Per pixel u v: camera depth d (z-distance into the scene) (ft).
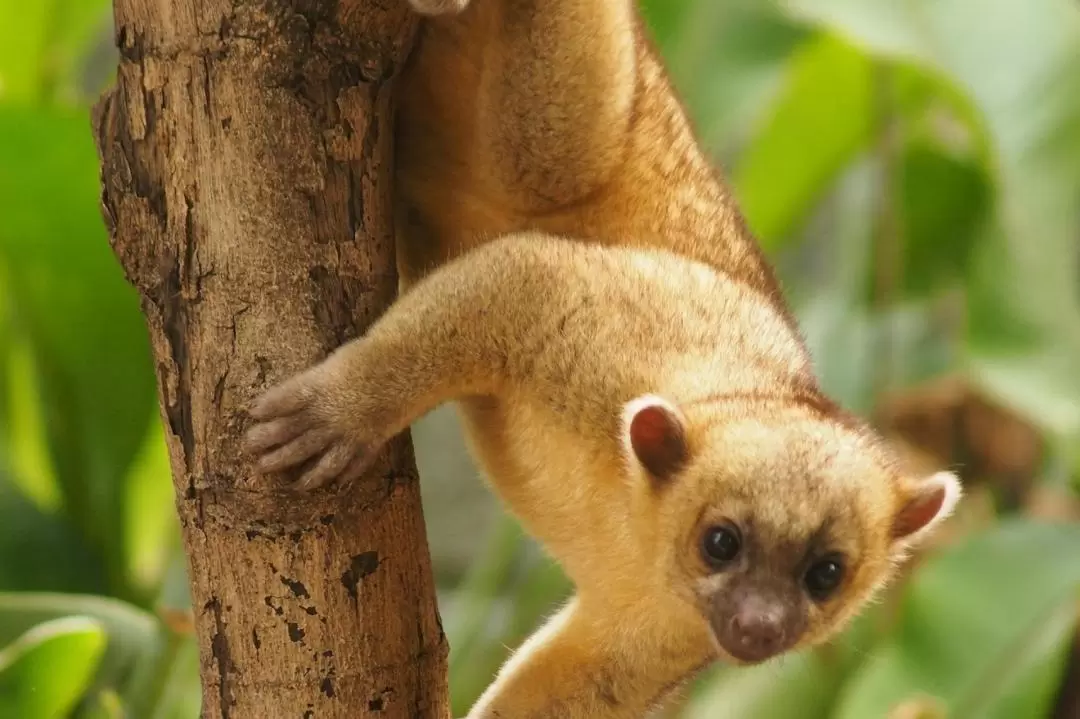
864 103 38.91
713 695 38.70
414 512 20.62
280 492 19.26
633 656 25.02
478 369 21.98
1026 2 35.01
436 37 23.66
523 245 22.90
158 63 18.97
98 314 29.63
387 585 19.95
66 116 26.23
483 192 25.23
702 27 36.86
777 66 37.01
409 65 23.71
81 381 30.55
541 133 24.57
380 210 20.43
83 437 31.17
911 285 43.45
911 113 40.52
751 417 23.63
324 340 19.74
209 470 19.27
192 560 19.61
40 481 34.14
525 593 38.06
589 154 24.98
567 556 24.53
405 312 20.84
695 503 23.29
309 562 19.38
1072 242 33.96
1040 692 30.22
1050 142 33.86
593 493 23.57
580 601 24.99
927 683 31.12
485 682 37.86
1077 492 40.88
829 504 23.00
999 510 41.63
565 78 24.27
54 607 28.58
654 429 22.79
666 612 24.48
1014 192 33.81
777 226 41.14
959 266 42.83
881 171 41.98
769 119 38.73
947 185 41.93
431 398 21.38
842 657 37.58
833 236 55.67
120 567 31.96
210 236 19.07
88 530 31.73
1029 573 31.96
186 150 18.97
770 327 25.45
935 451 42.04
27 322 29.94
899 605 34.40
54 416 31.01
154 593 32.58
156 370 19.76
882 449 25.88
